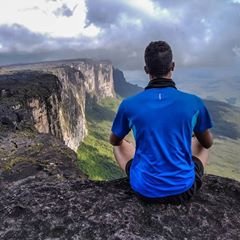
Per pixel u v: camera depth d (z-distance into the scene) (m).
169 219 1.39
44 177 2.26
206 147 1.44
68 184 1.71
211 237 1.34
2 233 1.42
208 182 1.72
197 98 1.35
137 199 1.49
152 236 1.33
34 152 3.18
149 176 1.33
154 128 1.31
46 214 1.49
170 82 1.36
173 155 1.32
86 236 1.36
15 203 1.59
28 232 1.41
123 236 1.33
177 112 1.31
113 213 1.43
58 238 1.37
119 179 1.70
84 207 1.50
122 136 1.40
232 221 1.42
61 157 3.05
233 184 1.70
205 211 1.45
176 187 1.33
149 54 1.35
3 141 3.58
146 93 1.35
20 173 2.62
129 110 1.35
